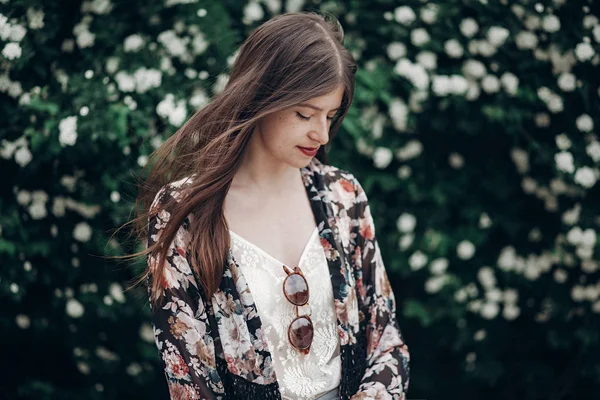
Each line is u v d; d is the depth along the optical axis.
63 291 2.58
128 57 2.51
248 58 1.36
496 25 2.56
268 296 1.38
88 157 2.43
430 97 2.51
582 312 2.68
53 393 2.70
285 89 1.29
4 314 2.68
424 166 2.55
